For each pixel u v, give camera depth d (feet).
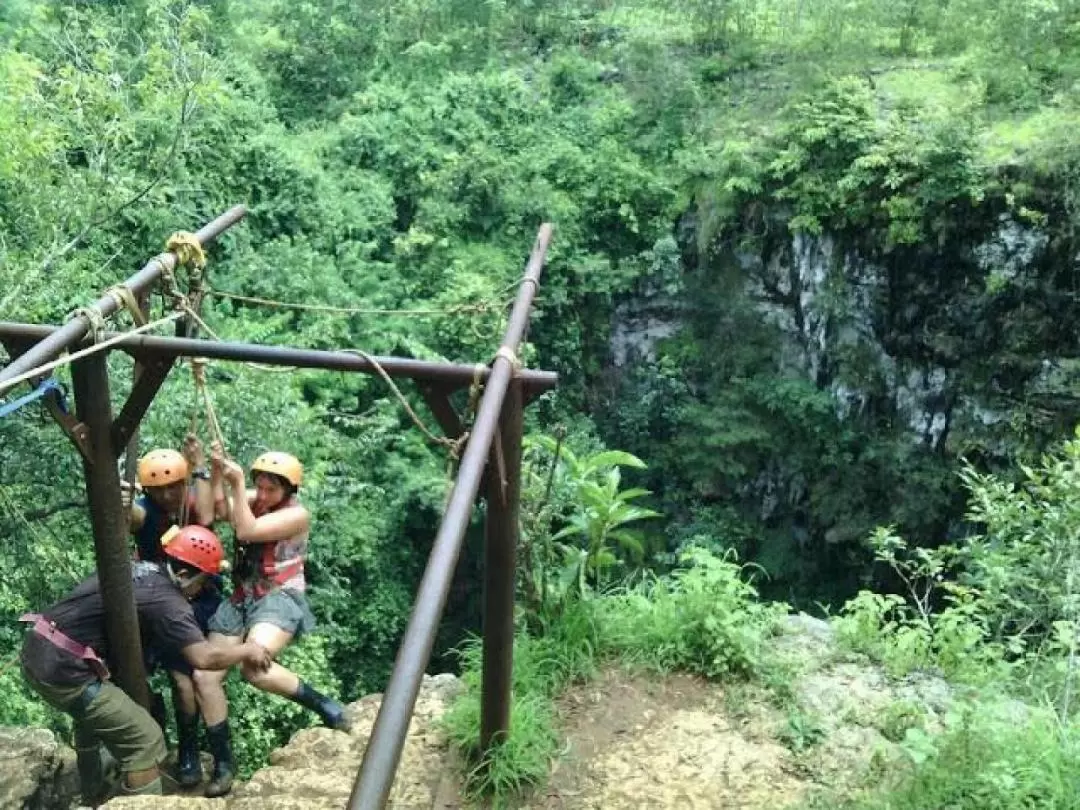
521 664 15.10
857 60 62.59
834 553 61.26
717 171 61.46
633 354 67.92
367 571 51.49
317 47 75.82
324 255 60.03
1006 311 52.65
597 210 66.74
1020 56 56.95
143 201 46.44
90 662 13.28
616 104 69.67
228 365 31.71
